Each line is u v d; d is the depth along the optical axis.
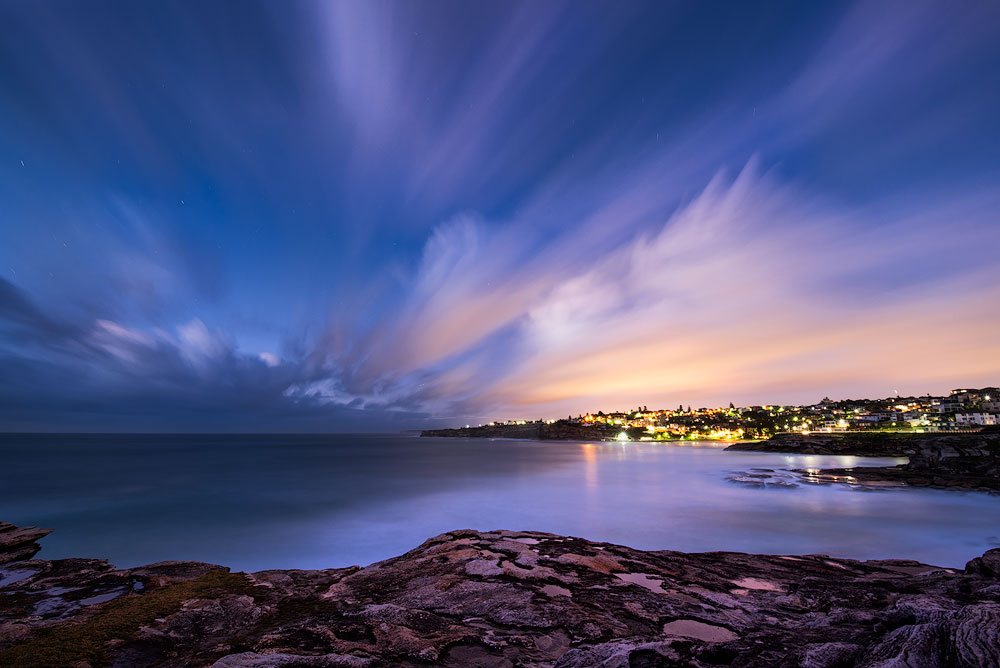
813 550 24.11
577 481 55.12
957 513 33.22
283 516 34.38
